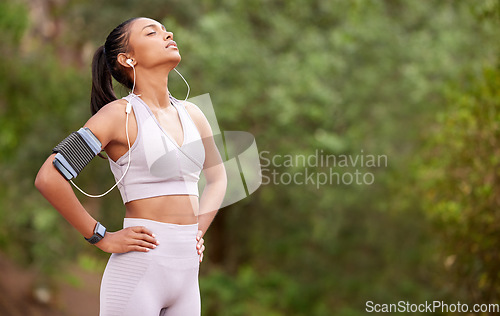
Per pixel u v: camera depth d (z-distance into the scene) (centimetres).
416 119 1222
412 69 1158
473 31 1139
